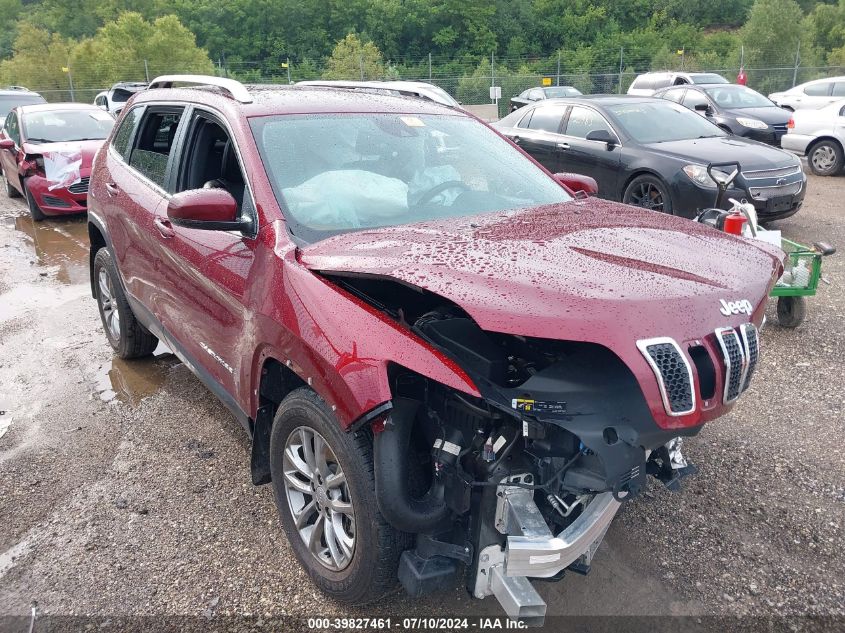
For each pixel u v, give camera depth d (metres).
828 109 13.70
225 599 2.82
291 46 92.94
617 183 8.80
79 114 11.91
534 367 2.36
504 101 33.47
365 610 2.75
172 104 4.10
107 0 92.81
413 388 2.37
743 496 3.48
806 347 5.38
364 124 3.51
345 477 2.43
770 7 43.16
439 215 3.17
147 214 3.95
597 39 97.88
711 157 8.02
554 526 2.42
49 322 6.20
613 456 2.14
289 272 2.65
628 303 2.13
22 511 3.43
